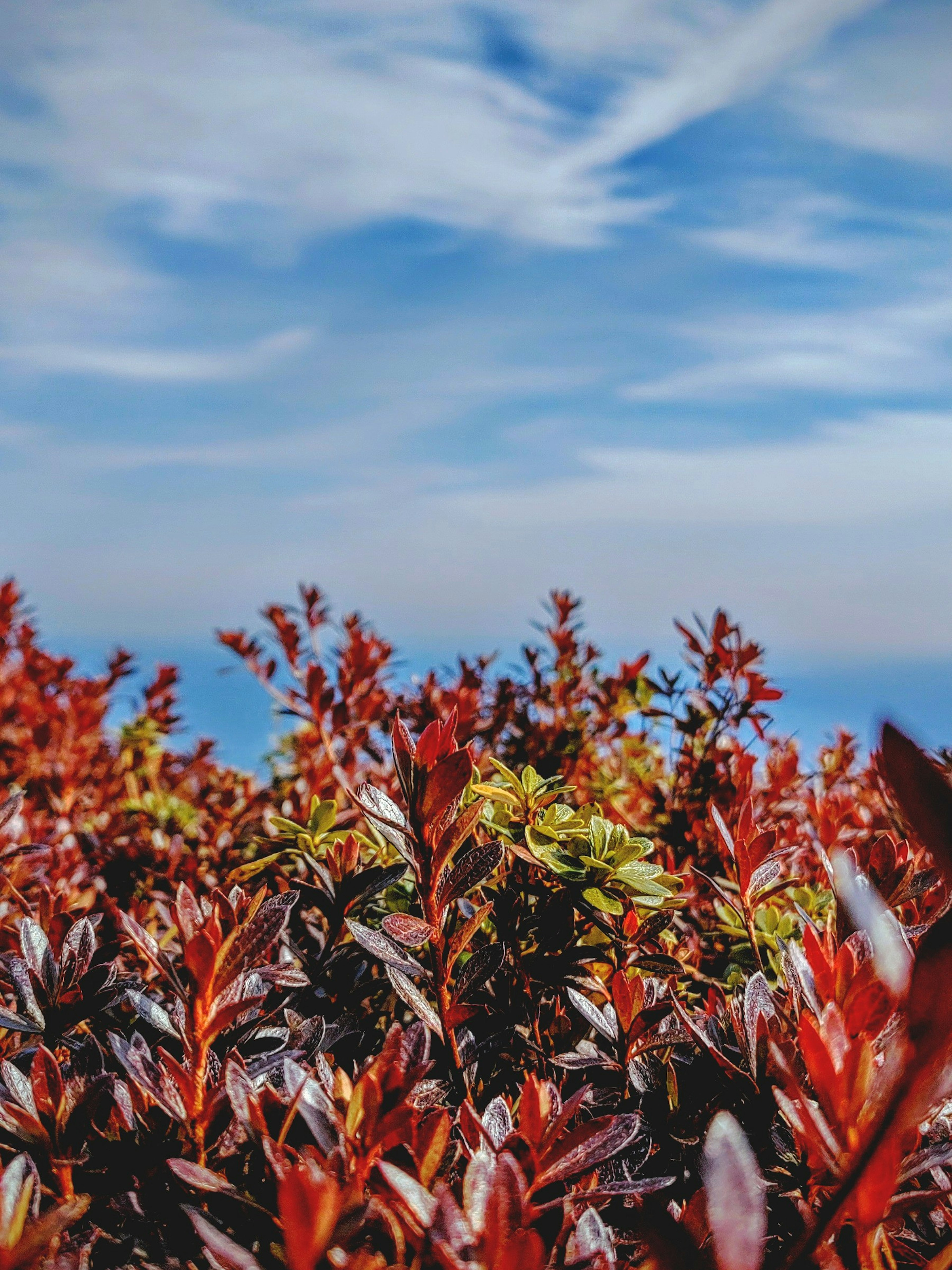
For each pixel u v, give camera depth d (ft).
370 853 2.16
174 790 3.87
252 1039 1.52
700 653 2.78
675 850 2.48
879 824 2.83
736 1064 1.53
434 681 3.51
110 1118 1.39
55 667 4.14
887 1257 1.22
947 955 1.04
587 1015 1.60
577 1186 1.38
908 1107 1.07
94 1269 1.32
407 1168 1.24
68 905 2.09
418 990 1.53
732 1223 1.07
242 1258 1.16
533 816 1.84
